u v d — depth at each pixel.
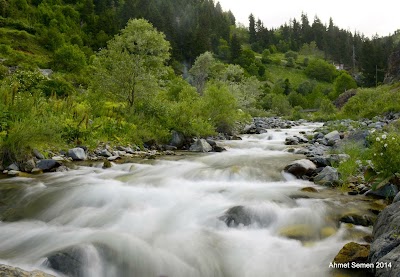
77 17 92.56
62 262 4.23
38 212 6.37
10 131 10.26
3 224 5.86
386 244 3.97
